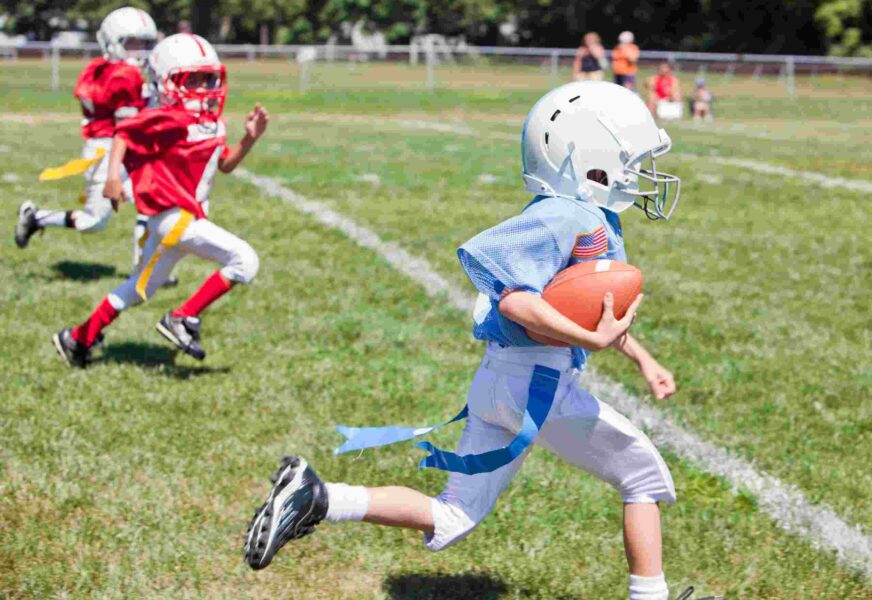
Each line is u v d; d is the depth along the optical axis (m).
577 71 25.14
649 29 56.78
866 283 8.16
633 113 2.96
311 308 7.00
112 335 6.23
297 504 2.82
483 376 3.02
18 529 3.76
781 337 6.59
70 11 66.12
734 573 3.58
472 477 3.03
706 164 15.98
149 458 4.41
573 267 2.87
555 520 3.96
